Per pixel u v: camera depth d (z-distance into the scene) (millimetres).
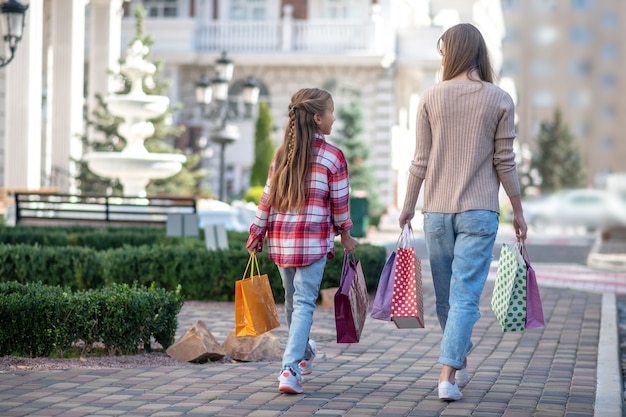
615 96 112000
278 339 8984
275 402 6848
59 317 8492
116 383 7496
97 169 26438
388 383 7723
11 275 13844
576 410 6723
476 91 6980
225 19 48719
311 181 7184
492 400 7055
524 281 6941
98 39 36812
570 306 14164
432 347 9922
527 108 112438
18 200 23766
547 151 87312
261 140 38000
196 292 13812
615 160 112188
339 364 8750
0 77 32094
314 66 47125
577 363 8922
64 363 8281
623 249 31328
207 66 47844
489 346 10047
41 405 6680
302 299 7203
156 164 26141
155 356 8734
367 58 45906
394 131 48000
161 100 26578
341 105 45219
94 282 13914
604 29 111875
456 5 63469
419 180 7184
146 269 13773
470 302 6922
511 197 7105
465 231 6965
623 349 10430
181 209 25703
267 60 46625
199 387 7383
